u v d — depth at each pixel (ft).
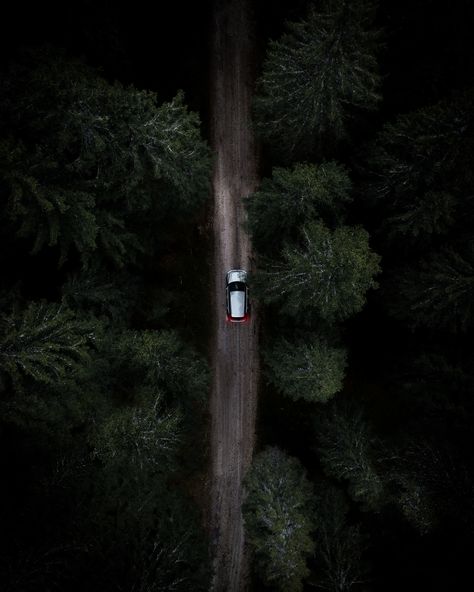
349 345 65.26
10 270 47.75
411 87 49.16
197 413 65.00
